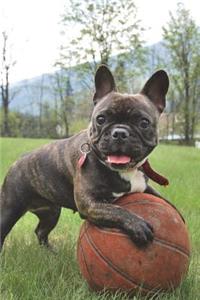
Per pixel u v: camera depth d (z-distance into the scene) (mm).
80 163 1251
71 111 14750
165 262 1166
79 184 1255
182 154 6164
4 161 4645
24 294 1249
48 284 1312
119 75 12133
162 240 1167
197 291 1298
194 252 1711
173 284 1203
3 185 1604
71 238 1916
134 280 1166
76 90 13797
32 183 1523
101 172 1226
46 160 1469
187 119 14164
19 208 1579
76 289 1298
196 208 2492
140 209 1203
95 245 1191
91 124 1229
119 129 1141
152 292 1182
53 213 1762
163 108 1282
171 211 1226
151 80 1274
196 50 13898
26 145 6957
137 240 1149
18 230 2082
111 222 1178
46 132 16422
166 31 13914
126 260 1159
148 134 1187
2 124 15492
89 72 12367
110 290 1188
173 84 14047
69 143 1408
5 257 1541
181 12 13812
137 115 1170
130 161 1165
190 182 3332
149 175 1312
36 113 16531
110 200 1249
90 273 1209
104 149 1157
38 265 1472
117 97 1192
